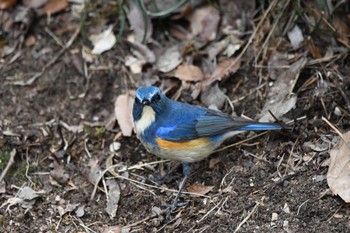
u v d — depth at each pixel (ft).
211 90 40.16
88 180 37.09
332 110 36.81
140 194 35.83
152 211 34.83
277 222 32.07
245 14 42.86
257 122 34.86
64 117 40.88
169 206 34.68
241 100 39.52
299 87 38.52
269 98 38.75
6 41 44.65
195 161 36.04
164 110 35.19
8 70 43.37
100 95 41.57
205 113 35.50
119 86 41.83
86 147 38.96
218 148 37.24
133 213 35.12
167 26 44.09
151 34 43.52
